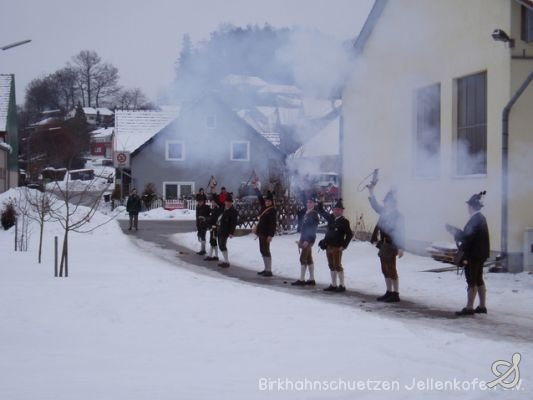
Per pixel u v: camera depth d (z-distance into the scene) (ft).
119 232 86.22
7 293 36.68
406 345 25.93
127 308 32.58
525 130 49.14
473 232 35.06
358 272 51.01
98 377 20.74
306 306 34.01
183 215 131.75
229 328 28.30
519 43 48.91
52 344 25.21
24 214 78.33
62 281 41.86
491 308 37.22
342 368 22.29
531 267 48.93
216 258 61.36
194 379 20.65
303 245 46.24
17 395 18.85
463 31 53.83
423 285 44.80
